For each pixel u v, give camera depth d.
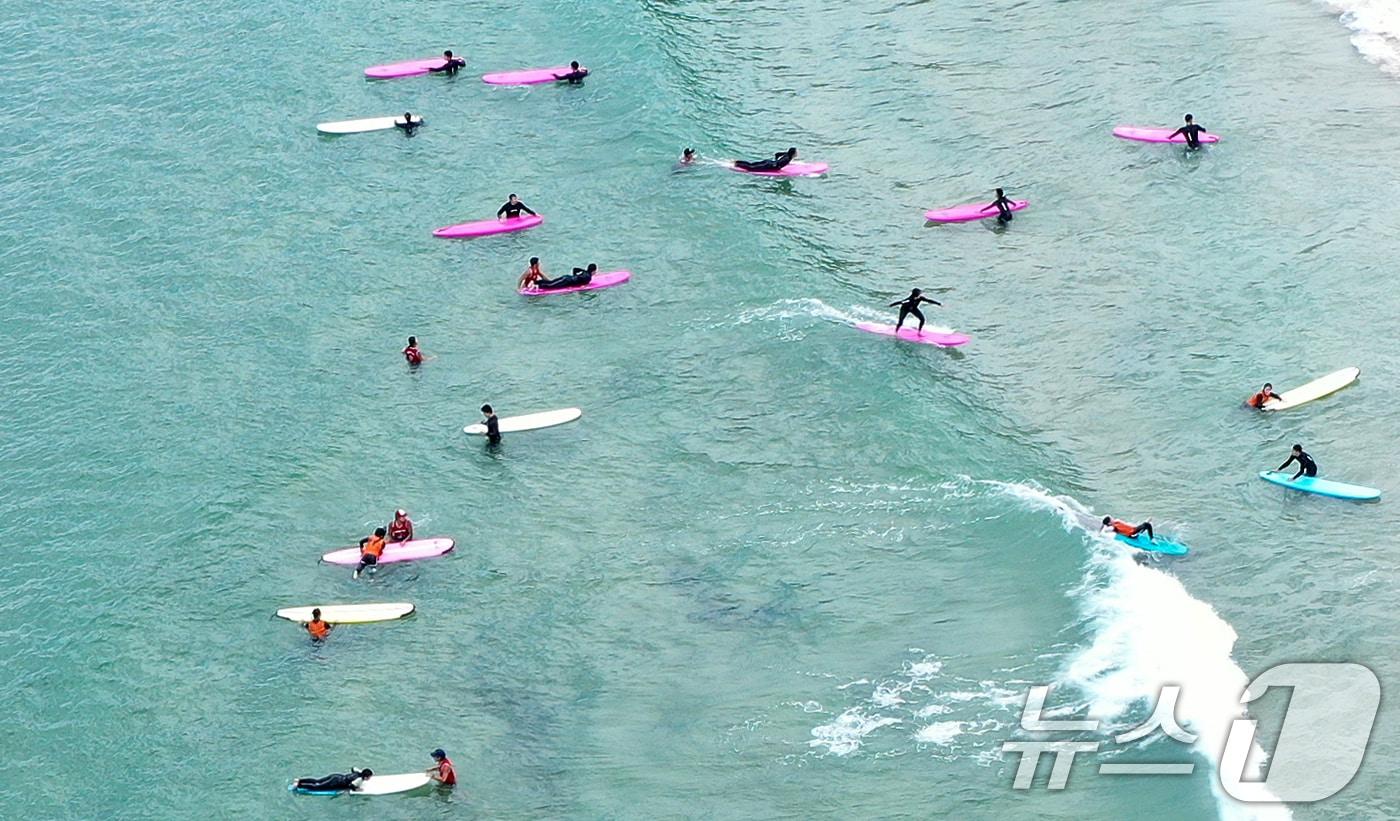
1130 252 66.69
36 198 74.81
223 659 47.84
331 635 48.50
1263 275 64.25
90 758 44.44
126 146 78.88
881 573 49.47
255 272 68.56
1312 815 39.06
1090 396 57.75
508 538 52.53
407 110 81.00
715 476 54.72
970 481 53.12
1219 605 46.72
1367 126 74.25
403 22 90.69
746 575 49.97
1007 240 68.25
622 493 54.31
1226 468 53.44
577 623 48.50
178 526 53.81
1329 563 48.41
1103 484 52.91
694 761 42.81
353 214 72.56
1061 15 88.38
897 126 78.00
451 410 59.34
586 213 71.50
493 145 77.50
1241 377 58.22
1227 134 74.69
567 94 81.94
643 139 76.94
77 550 52.94
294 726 45.03
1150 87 79.69
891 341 61.16
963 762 41.75
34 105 82.94
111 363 63.12
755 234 68.88
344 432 58.41
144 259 69.88
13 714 46.09
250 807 42.38
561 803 41.78
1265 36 83.69
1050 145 75.44
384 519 53.78
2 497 55.69
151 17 92.25
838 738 43.09
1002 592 48.06
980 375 59.16
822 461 54.88
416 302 66.06
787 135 77.56
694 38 87.75
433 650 47.75
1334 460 53.47
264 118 80.81
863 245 68.31
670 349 61.88
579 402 59.28
